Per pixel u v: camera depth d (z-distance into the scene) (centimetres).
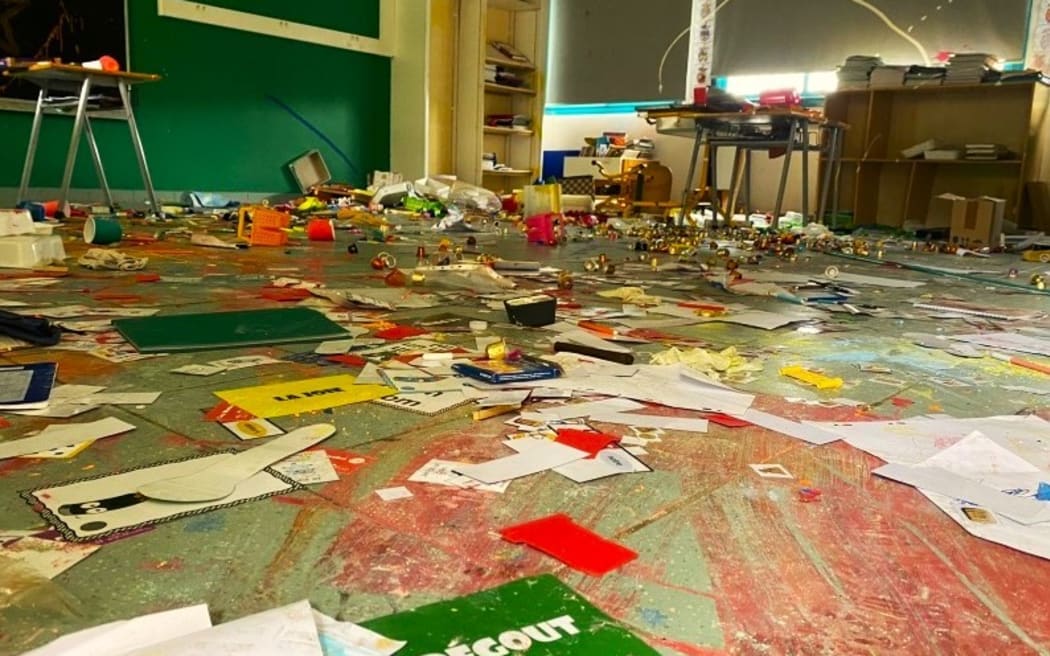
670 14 796
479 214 643
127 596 66
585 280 288
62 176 561
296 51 704
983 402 141
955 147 620
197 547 75
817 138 667
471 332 182
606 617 66
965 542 84
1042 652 65
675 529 84
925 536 85
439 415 118
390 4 774
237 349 156
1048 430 124
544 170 917
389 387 132
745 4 750
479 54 798
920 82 615
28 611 63
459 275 272
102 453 98
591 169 799
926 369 166
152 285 231
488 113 871
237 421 112
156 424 109
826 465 106
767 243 448
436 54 795
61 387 125
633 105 839
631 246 430
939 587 74
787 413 129
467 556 76
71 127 562
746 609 69
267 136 691
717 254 402
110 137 586
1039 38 623
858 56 648
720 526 86
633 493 93
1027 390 151
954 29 652
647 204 720
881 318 232
